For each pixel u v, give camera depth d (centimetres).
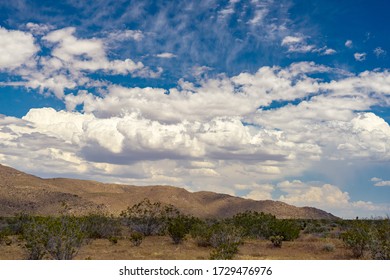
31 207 11731
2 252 3153
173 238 4084
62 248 2653
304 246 3784
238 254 3097
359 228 3094
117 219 5038
